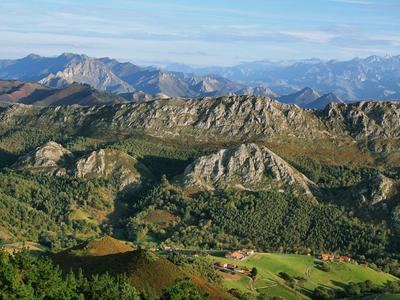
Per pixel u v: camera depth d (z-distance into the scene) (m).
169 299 171.50
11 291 139.12
